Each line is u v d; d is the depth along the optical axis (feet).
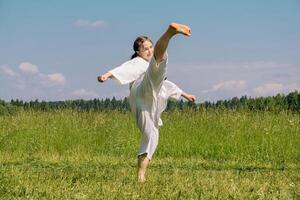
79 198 17.44
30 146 45.65
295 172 30.12
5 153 43.73
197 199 17.46
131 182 21.25
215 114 49.96
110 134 46.83
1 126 48.57
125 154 45.09
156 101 22.61
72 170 28.73
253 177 25.30
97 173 25.61
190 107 51.65
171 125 47.55
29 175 22.24
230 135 45.14
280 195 18.93
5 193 17.84
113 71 22.70
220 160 41.83
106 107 52.60
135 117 22.94
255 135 44.83
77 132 46.93
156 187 19.31
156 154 44.62
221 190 18.94
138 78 23.09
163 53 21.39
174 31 20.49
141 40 23.88
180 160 39.81
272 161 41.39
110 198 17.30
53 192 18.22
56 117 50.03
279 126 46.68
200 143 44.91
